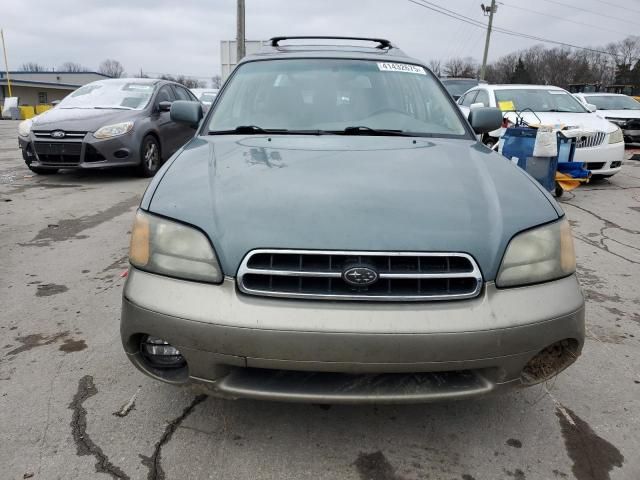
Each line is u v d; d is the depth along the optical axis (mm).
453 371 1849
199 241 1851
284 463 1980
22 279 3791
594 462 2016
